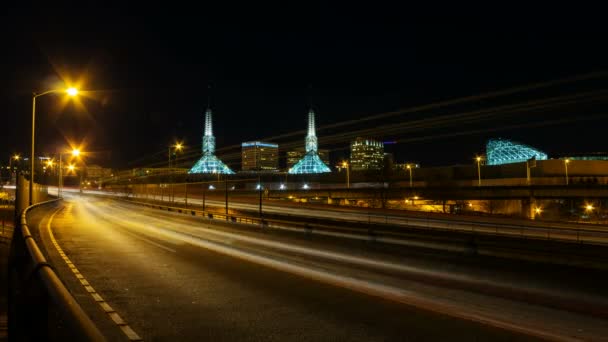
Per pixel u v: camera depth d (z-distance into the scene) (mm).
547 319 8336
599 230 40094
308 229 26766
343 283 11734
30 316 3414
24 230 7566
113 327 7395
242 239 24422
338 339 6789
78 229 29969
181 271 13391
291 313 8398
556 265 11117
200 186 141125
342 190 91750
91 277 12273
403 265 15438
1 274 14188
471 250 15805
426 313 8508
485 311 8867
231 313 8375
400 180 118312
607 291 9797
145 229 31000
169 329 7297
